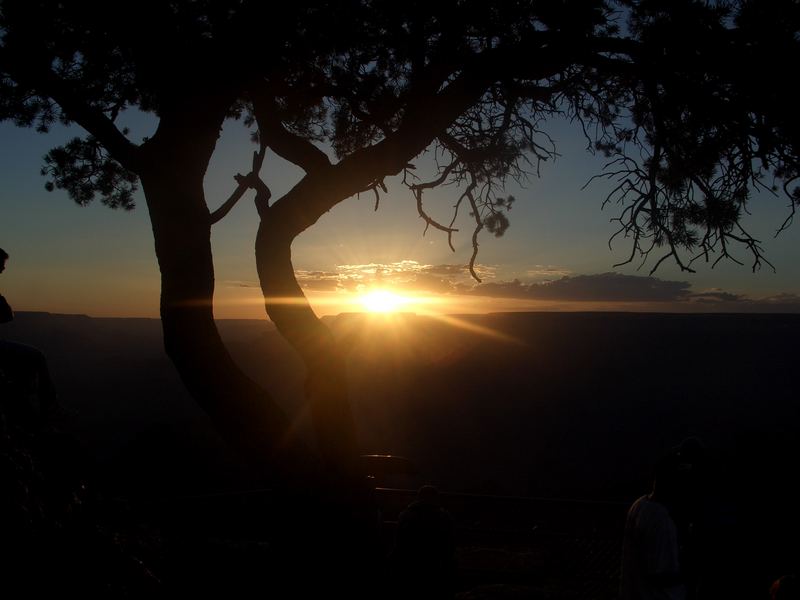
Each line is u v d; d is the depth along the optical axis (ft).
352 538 21.68
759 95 21.47
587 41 22.89
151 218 22.21
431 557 19.34
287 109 28.58
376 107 25.99
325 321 23.25
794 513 18.60
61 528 15.85
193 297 21.72
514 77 24.53
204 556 22.43
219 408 21.65
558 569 26.43
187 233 21.89
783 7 20.84
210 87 22.38
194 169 22.35
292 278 22.95
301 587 21.11
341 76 26.22
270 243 22.82
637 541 14.73
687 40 21.71
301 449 22.03
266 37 22.52
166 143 22.16
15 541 13.83
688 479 14.96
